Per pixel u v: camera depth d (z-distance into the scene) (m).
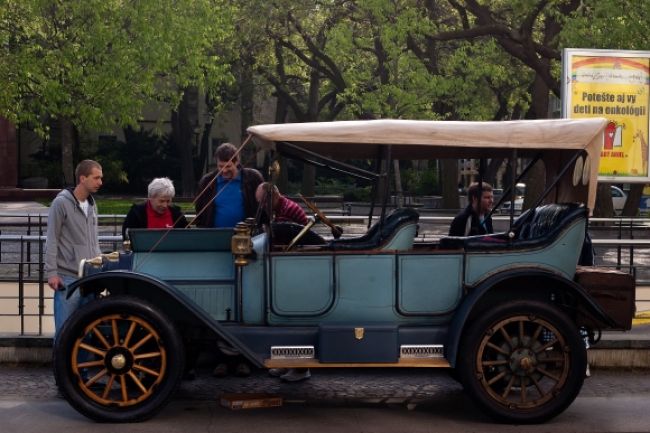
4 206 34.53
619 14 20.73
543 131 6.54
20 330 8.63
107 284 6.60
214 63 30.34
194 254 6.60
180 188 50.59
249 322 6.48
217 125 54.50
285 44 33.25
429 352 6.43
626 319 6.61
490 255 6.52
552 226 6.67
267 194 6.72
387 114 27.05
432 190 46.03
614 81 12.98
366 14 29.05
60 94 25.81
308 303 6.44
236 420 6.45
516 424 6.36
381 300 6.46
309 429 6.22
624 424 6.40
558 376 6.49
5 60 25.95
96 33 25.58
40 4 25.14
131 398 6.43
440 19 29.66
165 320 6.25
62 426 6.21
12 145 43.06
